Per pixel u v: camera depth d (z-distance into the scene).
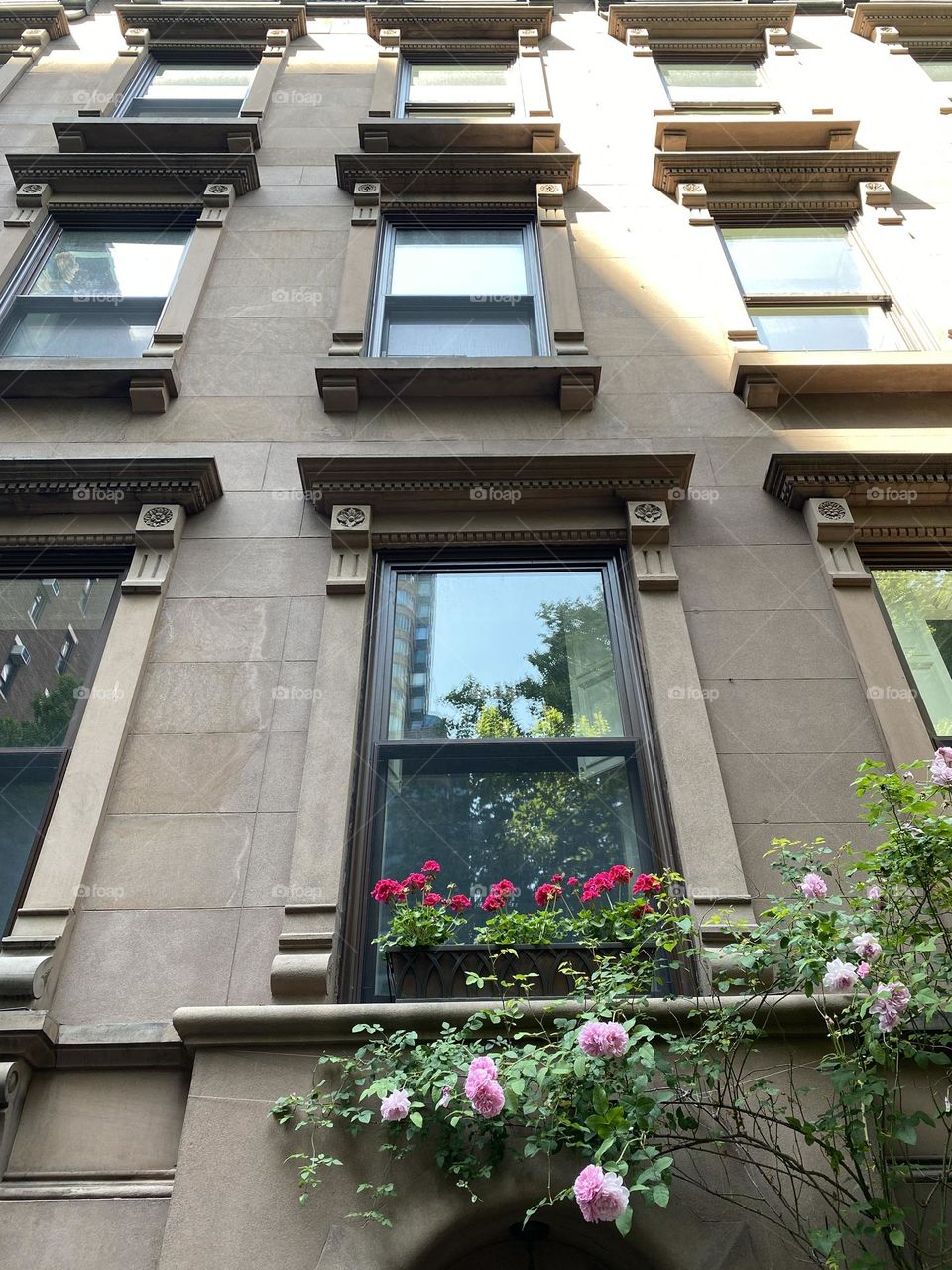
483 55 13.42
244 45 13.45
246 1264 4.16
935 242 10.15
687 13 13.56
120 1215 4.39
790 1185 4.37
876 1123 4.28
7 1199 4.43
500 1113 4.31
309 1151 4.44
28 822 5.93
